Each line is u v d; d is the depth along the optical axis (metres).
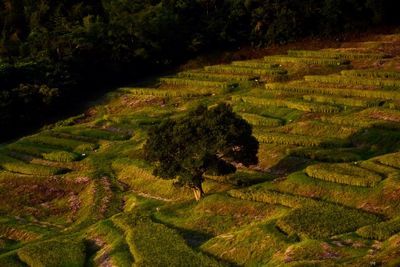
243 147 64.31
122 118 99.25
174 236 53.59
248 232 50.75
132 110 105.38
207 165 62.28
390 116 77.69
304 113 85.81
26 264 54.62
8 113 103.75
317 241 46.12
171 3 130.00
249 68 110.12
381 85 88.75
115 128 97.25
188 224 57.66
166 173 63.62
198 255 49.00
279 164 72.44
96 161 84.81
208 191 67.88
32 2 133.25
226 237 51.78
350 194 56.91
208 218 57.97
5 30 130.50
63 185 78.81
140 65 123.06
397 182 55.78
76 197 75.56
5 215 74.94
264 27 123.56
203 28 125.94
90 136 95.12
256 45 123.50
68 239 59.03
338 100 86.25
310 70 103.50
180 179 63.19
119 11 127.88
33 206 75.81
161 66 125.00
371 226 47.56
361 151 71.62
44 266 52.22
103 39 120.50
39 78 110.31
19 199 77.44
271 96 95.25
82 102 114.25
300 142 76.00
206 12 130.75
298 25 120.69
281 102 90.31
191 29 126.19
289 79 103.12
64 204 74.75
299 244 46.34
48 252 55.12
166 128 64.38
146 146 64.69
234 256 48.59
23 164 86.25
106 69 120.12
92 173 80.25
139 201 69.25
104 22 128.50
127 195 73.31
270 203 58.06
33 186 79.56
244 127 63.84
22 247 59.88
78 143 92.31
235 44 125.81
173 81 113.19
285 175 68.38
